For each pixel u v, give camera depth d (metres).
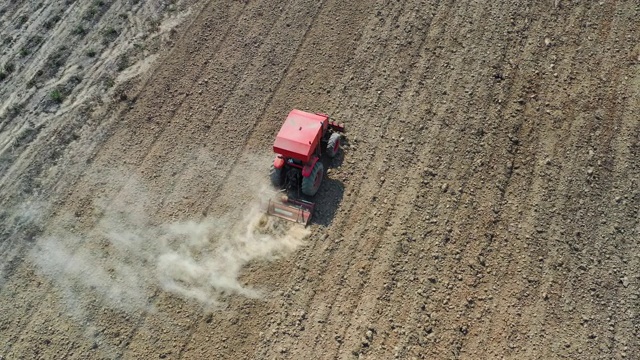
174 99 14.52
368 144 13.50
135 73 15.05
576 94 14.10
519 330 10.75
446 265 11.59
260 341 10.85
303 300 11.30
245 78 14.88
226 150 13.57
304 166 12.16
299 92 14.55
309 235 12.18
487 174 12.88
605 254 11.60
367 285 11.41
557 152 13.14
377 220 12.30
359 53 15.24
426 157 13.20
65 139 13.83
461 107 14.02
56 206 12.73
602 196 12.40
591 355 10.41
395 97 14.30
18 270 11.80
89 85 14.83
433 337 10.74
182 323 11.10
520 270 11.47
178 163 13.38
